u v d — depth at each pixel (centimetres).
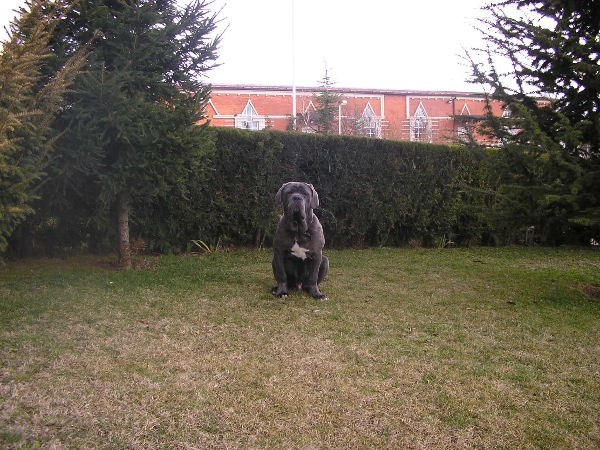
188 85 682
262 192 918
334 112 2120
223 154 881
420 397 319
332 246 1016
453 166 1098
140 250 832
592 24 598
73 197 674
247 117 2244
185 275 664
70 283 592
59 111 574
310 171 967
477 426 288
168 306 509
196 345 397
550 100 615
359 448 260
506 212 641
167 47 650
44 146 517
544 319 518
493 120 623
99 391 308
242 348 395
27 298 516
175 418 280
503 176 626
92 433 261
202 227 882
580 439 278
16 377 322
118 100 591
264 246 962
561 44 547
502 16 582
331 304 545
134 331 427
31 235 733
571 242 1174
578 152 577
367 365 368
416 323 483
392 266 802
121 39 630
